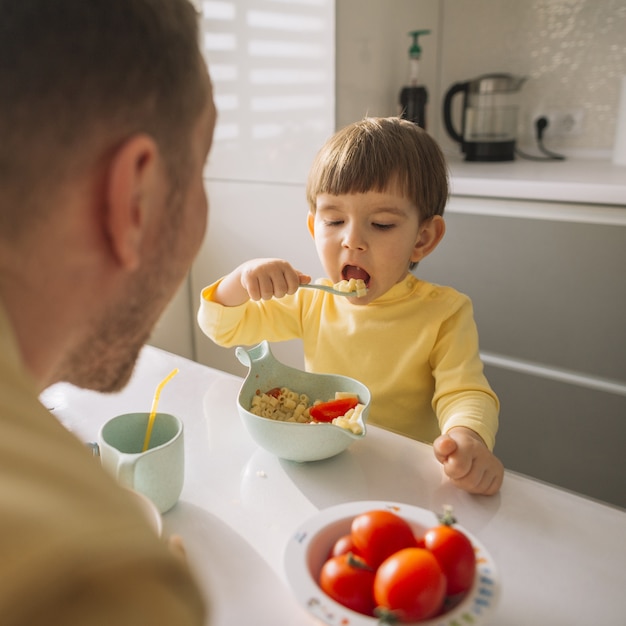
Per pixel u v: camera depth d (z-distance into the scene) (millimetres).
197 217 442
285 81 1873
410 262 1164
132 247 353
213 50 2010
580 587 590
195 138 415
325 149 1091
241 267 1103
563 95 2215
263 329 1205
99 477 259
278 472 768
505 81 2113
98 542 224
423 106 2064
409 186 1037
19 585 205
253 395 905
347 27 1782
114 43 333
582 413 1757
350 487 738
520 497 728
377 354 1113
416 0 2137
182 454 691
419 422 1109
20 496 222
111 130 336
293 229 1987
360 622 492
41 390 383
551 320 1746
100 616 215
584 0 2090
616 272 1617
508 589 588
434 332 1083
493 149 2139
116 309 390
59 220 331
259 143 1982
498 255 1775
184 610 239
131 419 762
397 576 497
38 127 317
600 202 1595
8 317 328
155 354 1092
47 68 317
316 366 1182
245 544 642
